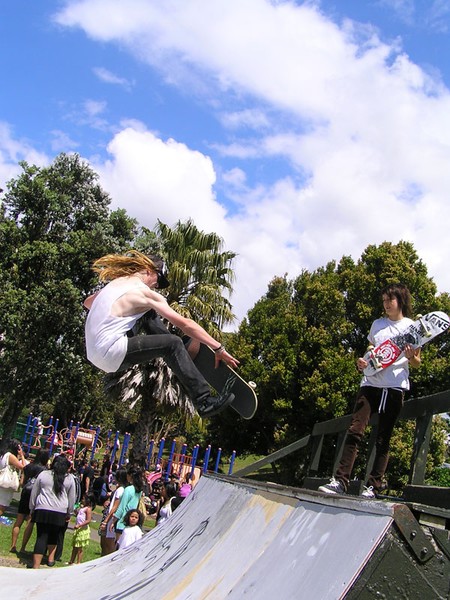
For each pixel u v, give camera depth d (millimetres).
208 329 20719
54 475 8531
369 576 1882
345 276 30031
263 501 3045
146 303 3512
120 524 8492
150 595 3172
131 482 8742
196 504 4344
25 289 18719
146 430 20156
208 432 33000
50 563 8773
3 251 18828
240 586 2451
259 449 31359
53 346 17781
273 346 28875
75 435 29453
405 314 4684
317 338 27812
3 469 9812
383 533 1938
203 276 21344
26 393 18406
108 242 19125
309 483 7070
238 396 3648
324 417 27062
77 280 18938
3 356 17703
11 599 3869
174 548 3801
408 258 29734
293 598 2033
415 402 4855
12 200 19125
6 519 12352
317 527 2334
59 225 19609
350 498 2275
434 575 1927
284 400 27750
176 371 3572
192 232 21688
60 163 20281
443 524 3750
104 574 4297
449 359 27156
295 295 32906
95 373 19594
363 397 4523
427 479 27859
